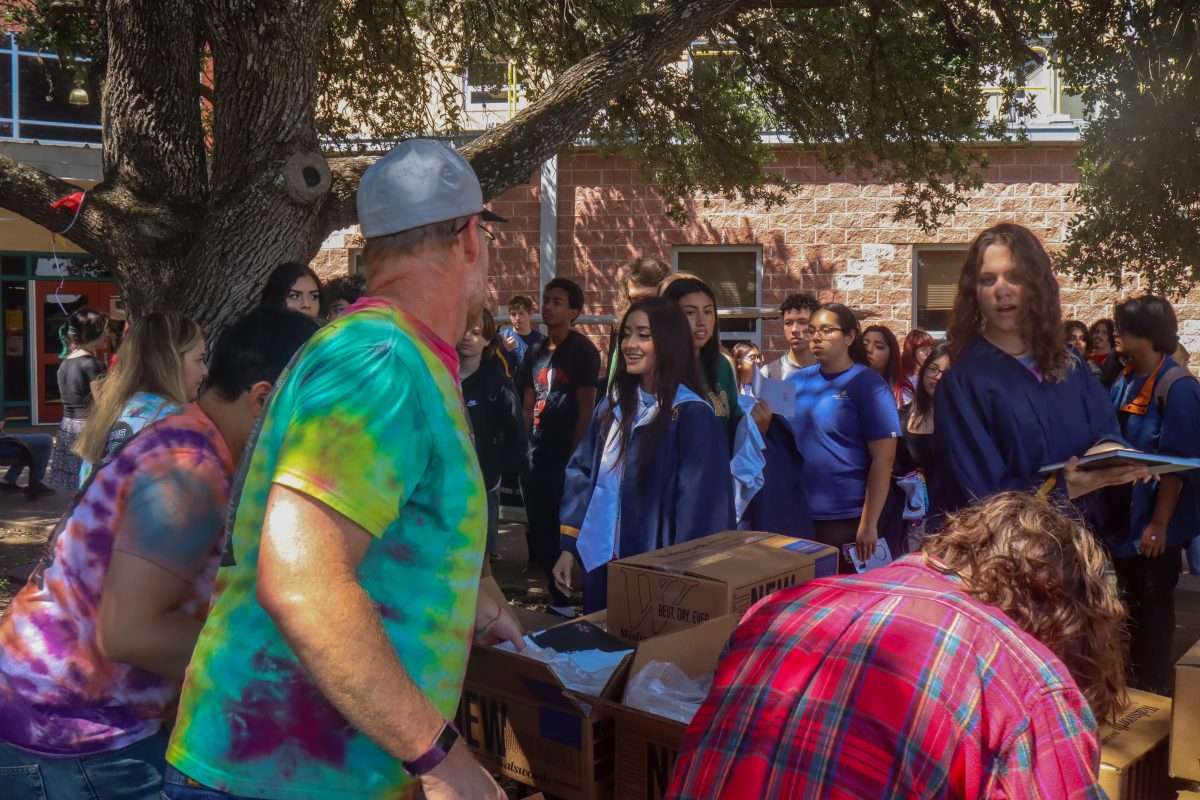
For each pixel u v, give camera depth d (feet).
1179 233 26.58
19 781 7.45
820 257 47.39
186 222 20.85
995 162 46.24
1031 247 10.30
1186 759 8.09
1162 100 26.35
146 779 7.65
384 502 5.29
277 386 5.79
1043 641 5.86
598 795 9.18
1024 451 10.22
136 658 7.11
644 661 8.98
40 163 52.11
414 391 5.54
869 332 23.09
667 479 12.42
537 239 48.67
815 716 5.54
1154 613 14.23
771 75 31.45
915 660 5.52
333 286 18.54
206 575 7.34
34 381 59.93
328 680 5.02
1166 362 16.12
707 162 35.06
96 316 33.04
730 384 14.85
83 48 31.76
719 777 5.67
